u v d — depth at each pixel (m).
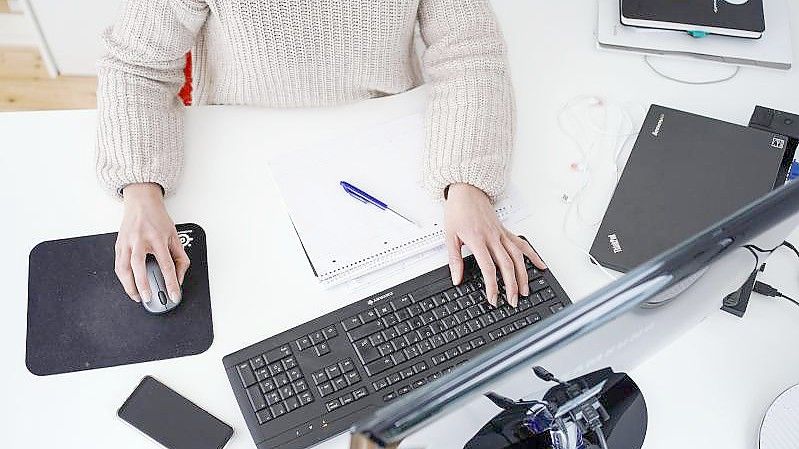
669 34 1.34
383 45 1.21
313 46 1.18
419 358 1.02
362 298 1.08
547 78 1.32
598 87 1.31
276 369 1.01
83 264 1.10
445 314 1.06
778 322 1.09
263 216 1.15
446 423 0.67
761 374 1.04
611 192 1.20
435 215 1.16
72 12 2.04
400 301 1.06
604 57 1.35
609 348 0.77
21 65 2.27
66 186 1.17
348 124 1.26
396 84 1.30
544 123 1.27
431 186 1.16
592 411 0.90
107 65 1.19
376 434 0.61
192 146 1.22
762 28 1.32
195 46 1.27
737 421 1.01
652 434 0.99
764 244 0.83
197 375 1.02
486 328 1.05
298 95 1.26
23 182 1.17
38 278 1.09
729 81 1.32
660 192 1.15
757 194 1.14
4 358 1.02
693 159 1.18
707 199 1.14
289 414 0.98
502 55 1.26
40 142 1.21
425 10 1.26
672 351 1.05
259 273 1.10
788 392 1.02
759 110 1.24
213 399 1.00
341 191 1.17
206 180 1.18
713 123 1.21
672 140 1.20
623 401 0.96
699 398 1.02
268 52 1.18
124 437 0.97
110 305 1.07
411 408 0.63
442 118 1.21
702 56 1.33
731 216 0.75
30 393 1.00
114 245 1.12
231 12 1.13
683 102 1.29
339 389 1.00
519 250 1.11
